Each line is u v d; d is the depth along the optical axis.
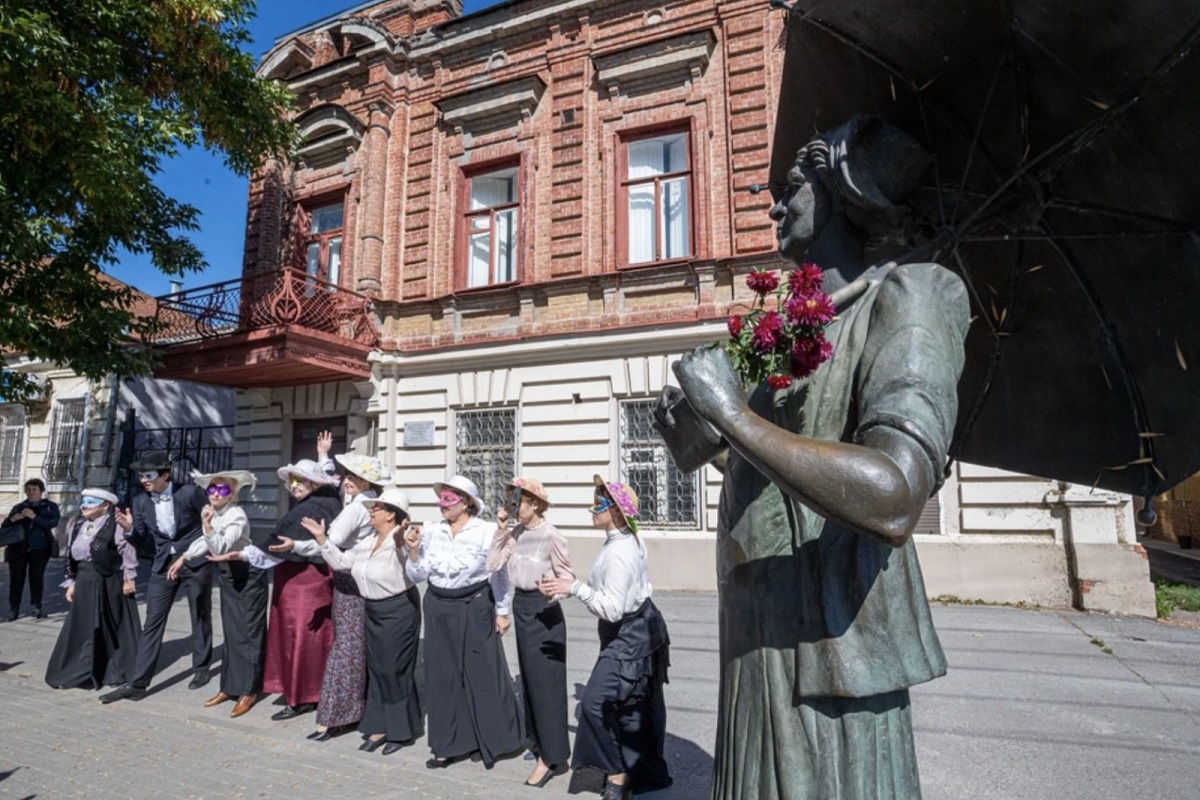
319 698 4.73
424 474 10.90
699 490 9.06
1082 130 1.25
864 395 1.15
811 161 1.48
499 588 4.31
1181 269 1.26
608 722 3.39
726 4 9.82
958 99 1.47
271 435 12.16
